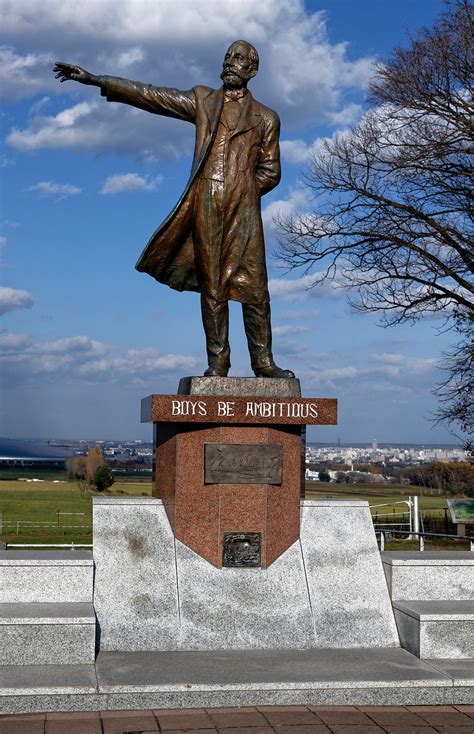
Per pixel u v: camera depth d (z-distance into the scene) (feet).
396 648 24.26
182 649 23.45
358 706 20.48
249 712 19.79
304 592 25.09
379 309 68.08
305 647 24.00
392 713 19.98
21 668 21.16
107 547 24.99
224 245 27.73
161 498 27.14
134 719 19.04
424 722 19.34
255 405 25.79
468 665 22.31
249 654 23.26
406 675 21.27
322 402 26.18
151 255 27.96
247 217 27.81
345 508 27.02
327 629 24.39
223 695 20.13
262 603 24.66
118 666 21.54
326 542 26.30
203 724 18.83
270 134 28.40
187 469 25.63
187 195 27.53
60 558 24.44
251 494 25.68
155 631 23.58
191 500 25.52
